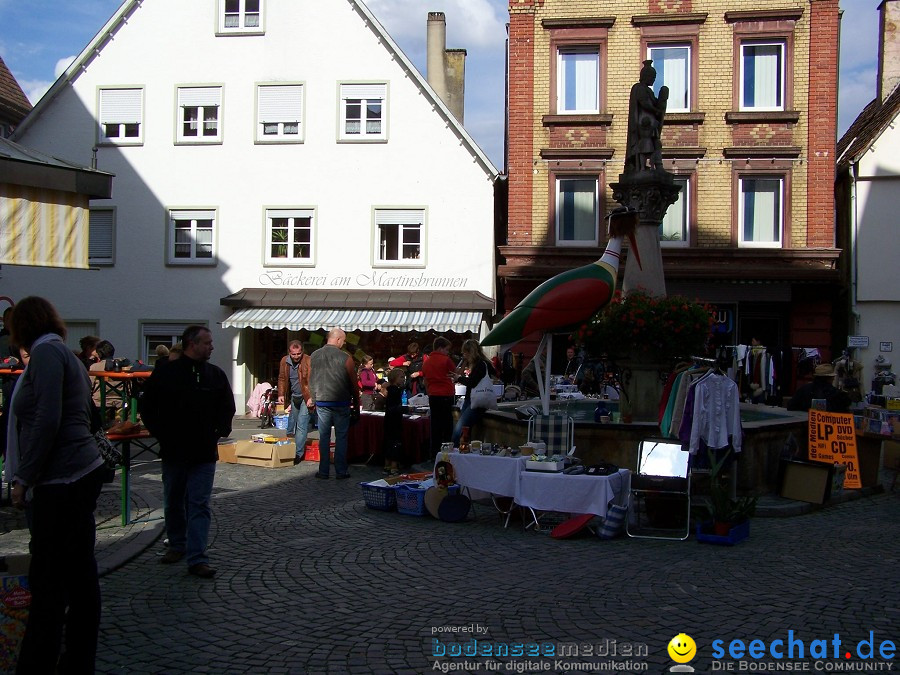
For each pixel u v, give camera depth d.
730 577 7.15
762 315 24.31
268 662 5.17
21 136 25.84
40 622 4.54
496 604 6.35
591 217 24.56
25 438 4.69
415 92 24.72
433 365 13.01
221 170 25.23
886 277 24.70
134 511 9.52
